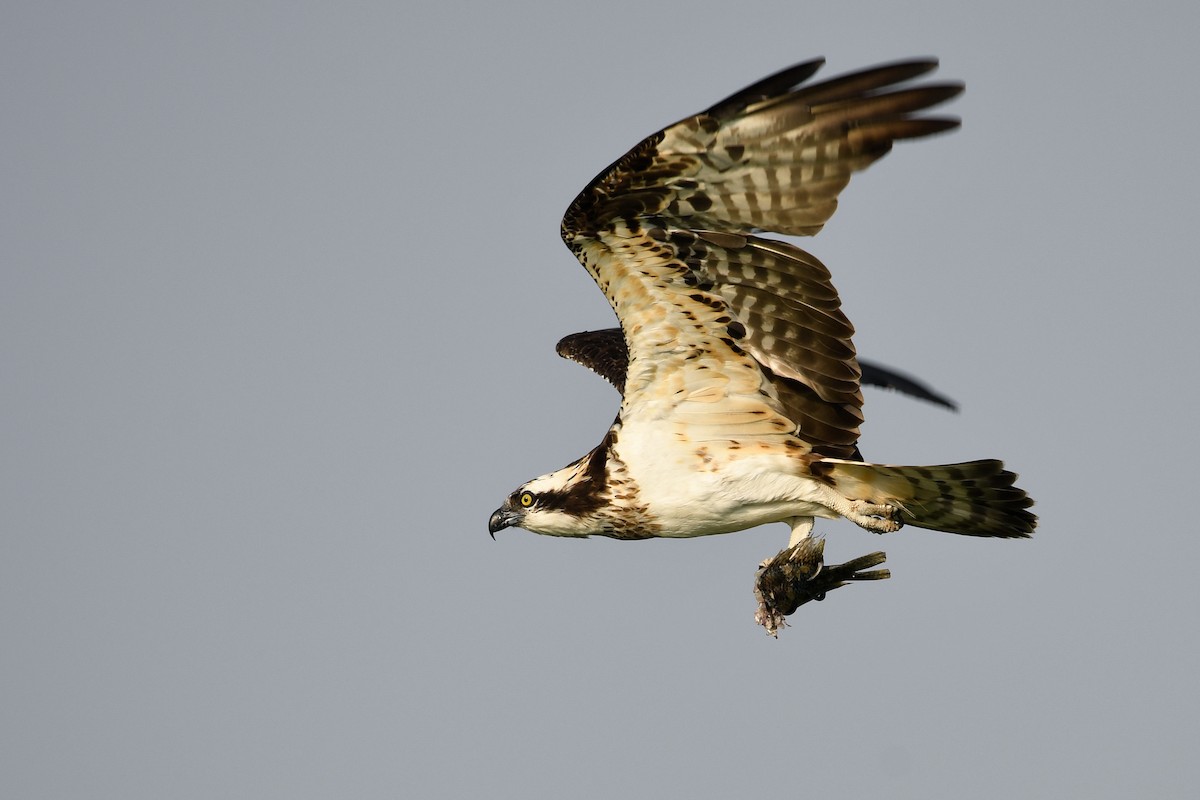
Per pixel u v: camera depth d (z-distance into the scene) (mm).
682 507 13352
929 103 10812
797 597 13133
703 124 11148
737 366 12898
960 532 13203
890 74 10781
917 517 13141
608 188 11617
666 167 11438
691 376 13031
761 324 12570
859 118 10953
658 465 13352
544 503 13992
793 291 12273
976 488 12508
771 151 11211
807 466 13031
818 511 13281
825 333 12477
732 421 13180
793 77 10875
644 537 13758
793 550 13086
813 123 11031
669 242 12078
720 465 13227
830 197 11250
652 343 12875
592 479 13672
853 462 12742
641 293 12539
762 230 11625
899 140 10930
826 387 12789
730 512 13344
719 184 11500
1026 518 12641
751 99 11016
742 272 12219
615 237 12094
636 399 13305
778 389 12969
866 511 13047
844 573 12898
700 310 12578
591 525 13797
